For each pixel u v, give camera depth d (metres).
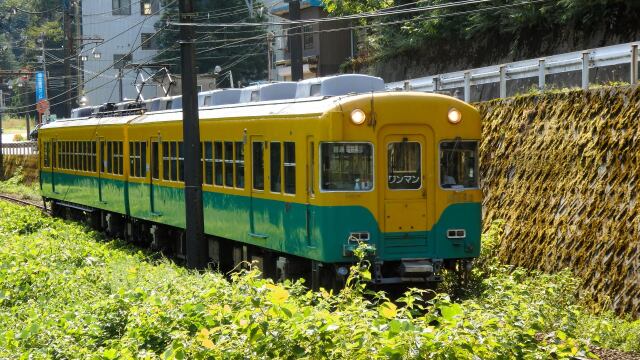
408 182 19.70
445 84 29.53
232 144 24.03
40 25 100.06
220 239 26.12
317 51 59.81
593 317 17.59
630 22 31.17
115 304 17.06
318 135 19.36
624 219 18.80
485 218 23.69
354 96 19.47
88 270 22.28
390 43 45.34
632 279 18.23
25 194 59.09
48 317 17.44
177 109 29.62
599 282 19.06
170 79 34.53
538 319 12.84
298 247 20.44
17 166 72.88
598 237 19.41
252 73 67.94
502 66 25.23
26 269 22.19
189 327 14.22
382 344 10.62
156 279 20.62
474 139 20.16
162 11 71.12
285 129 20.92
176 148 27.98
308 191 19.86
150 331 14.48
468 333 10.83
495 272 20.88
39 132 45.44
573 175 20.77
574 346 11.80
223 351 11.73
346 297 14.26
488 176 24.03
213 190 25.36
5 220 37.19
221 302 14.70
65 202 42.03
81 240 30.59
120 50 78.56
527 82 26.77
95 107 40.84
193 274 21.92
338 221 19.20
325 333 11.05
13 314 19.00
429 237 19.81
